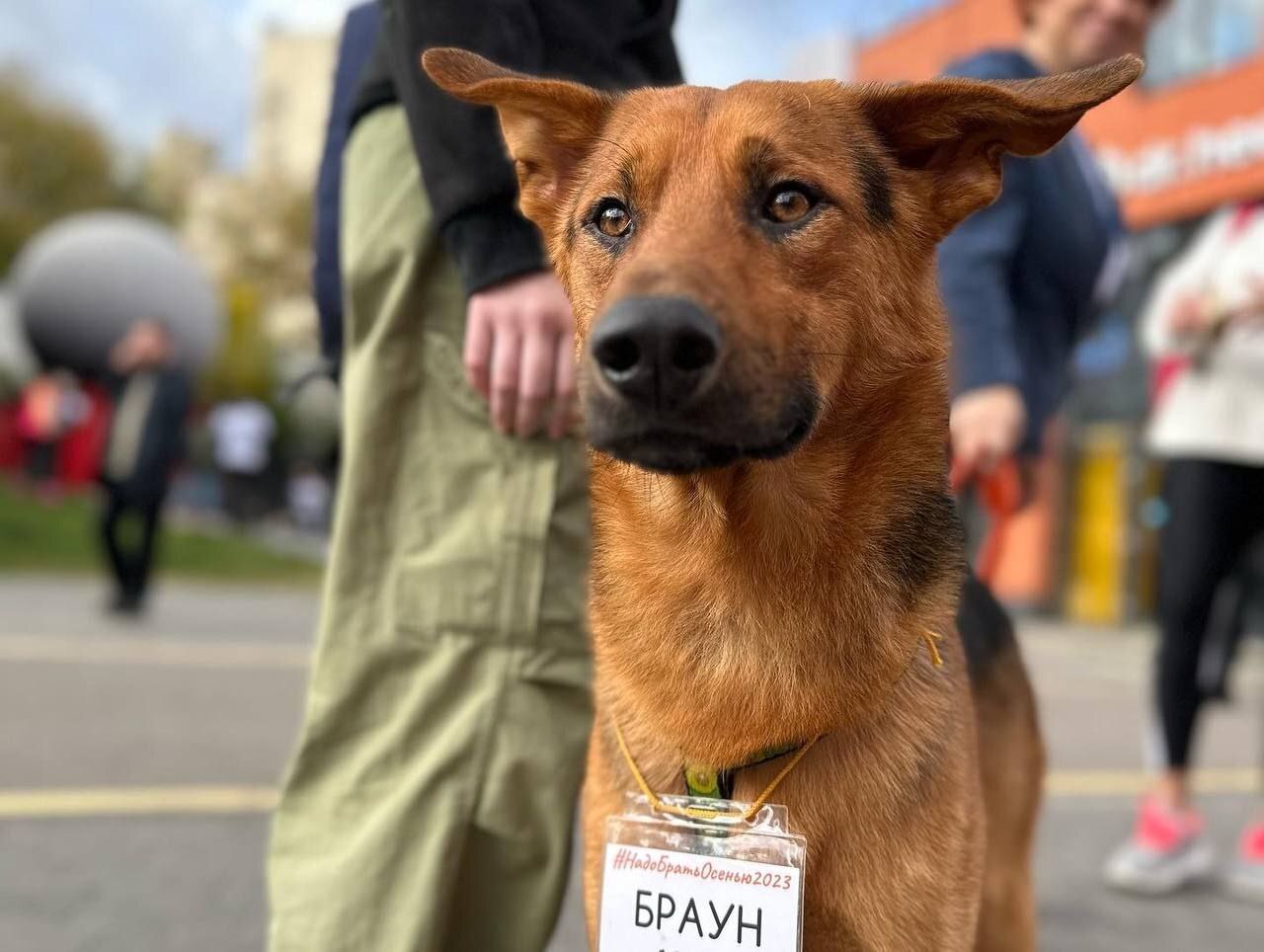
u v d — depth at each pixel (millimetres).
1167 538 4785
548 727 2660
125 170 41156
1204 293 4777
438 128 2580
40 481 28719
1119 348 16734
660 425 1938
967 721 2441
